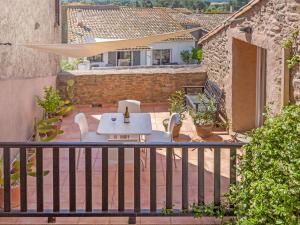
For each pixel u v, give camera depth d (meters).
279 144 4.62
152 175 5.33
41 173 5.34
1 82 7.55
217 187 5.32
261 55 10.02
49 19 12.01
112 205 6.16
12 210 5.43
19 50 8.55
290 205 4.11
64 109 11.00
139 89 13.16
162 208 5.61
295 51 6.30
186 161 5.30
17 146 5.23
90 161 5.30
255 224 4.24
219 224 5.46
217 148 5.25
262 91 10.08
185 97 12.30
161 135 8.27
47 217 5.57
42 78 11.10
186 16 28.16
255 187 4.38
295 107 4.89
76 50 7.45
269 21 7.50
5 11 7.48
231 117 10.26
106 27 24.23
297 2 6.20
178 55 27.27
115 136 7.84
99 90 13.05
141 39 7.29
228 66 10.51
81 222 5.57
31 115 9.95
